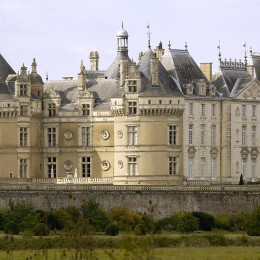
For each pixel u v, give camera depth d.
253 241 198.75
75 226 188.88
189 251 186.12
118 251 182.12
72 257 161.62
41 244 185.25
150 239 158.25
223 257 179.50
